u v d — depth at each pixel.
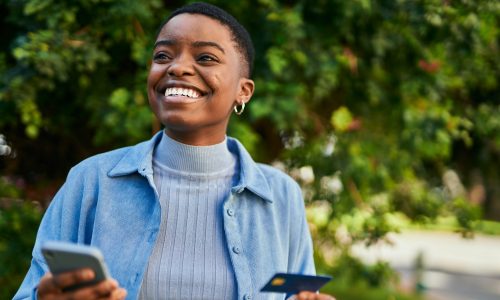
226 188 1.77
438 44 3.81
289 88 3.47
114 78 3.55
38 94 3.51
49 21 3.08
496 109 4.44
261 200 1.79
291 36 3.29
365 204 4.00
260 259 1.72
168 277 1.63
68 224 1.71
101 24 3.24
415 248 13.06
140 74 3.25
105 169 1.74
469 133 4.95
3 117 3.41
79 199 1.73
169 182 1.74
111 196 1.70
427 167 5.20
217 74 1.69
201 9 1.73
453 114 4.39
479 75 4.16
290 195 1.87
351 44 3.75
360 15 3.54
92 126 3.67
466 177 5.55
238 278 1.65
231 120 3.36
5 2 3.36
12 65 3.51
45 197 4.04
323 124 4.05
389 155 3.94
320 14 3.52
